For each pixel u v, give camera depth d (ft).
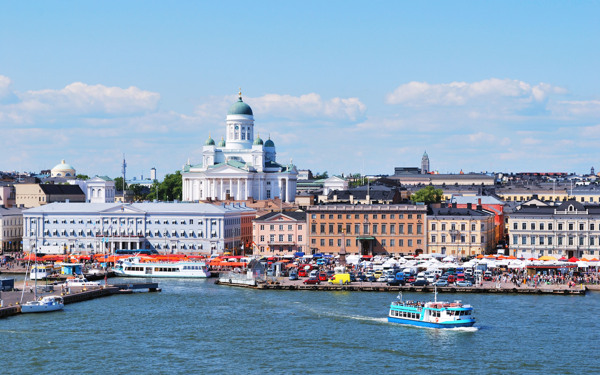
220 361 589.32
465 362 588.50
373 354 608.60
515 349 622.95
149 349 621.31
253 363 584.40
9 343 636.48
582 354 609.01
